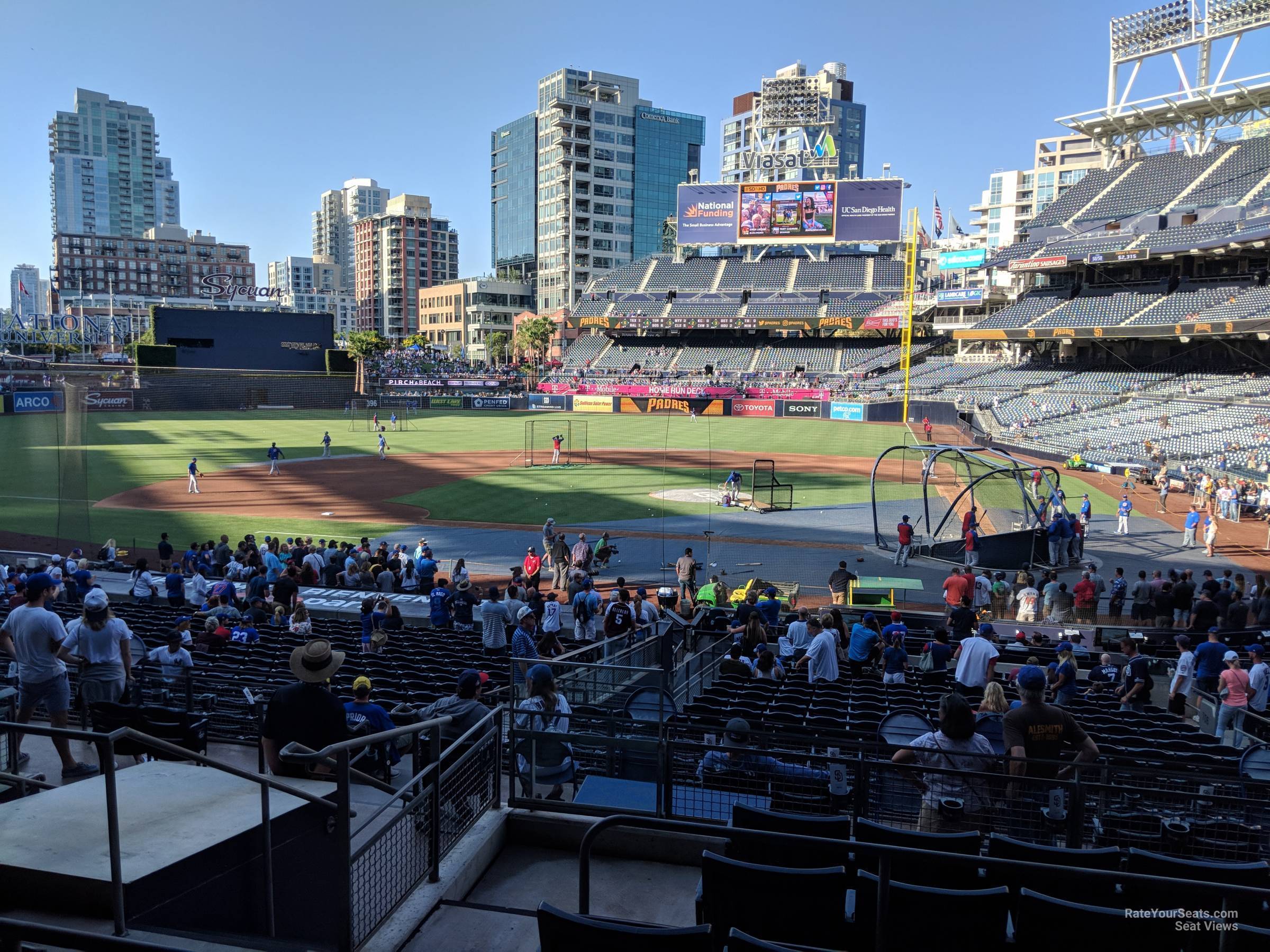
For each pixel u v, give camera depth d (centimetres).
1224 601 2283
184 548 3219
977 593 2556
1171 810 835
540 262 17438
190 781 671
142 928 520
